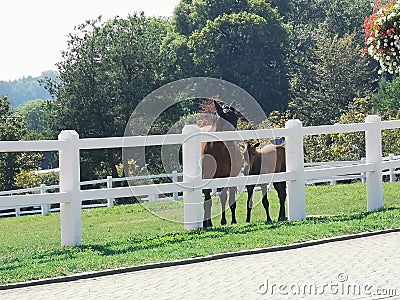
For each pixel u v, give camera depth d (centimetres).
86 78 4925
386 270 908
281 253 1060
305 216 1393
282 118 4169
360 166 1448
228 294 814
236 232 1237
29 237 1458
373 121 1466
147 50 5009
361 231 1197
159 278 920
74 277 942
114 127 4841
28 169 4644
